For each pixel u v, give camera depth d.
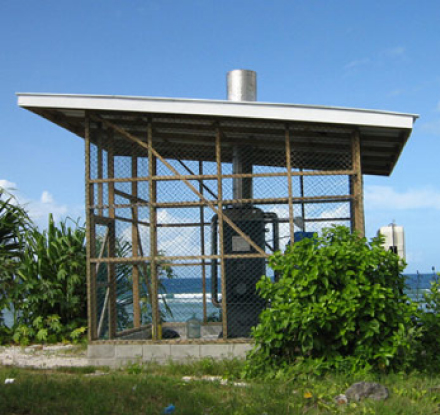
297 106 7.76
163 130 8.94
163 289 9.96
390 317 6.84
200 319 9.99
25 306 10.91
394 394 5.90
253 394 5.80
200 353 7.80
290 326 6.84
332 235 7.30
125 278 9.95
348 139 8.90
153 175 8.91
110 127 8.68
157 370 7.41
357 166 8.10
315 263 6.85
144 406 5.35
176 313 10.16
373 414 5.21
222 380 6.77
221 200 8.05
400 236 9.59
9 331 10.87
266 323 6.88
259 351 7.07
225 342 7.79
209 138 9.34
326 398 5.75
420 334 7.02
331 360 6.72
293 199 8.01
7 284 11.05
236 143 9.23
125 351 7.92
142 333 9.40
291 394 5.82
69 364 8.30
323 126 8.17
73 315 11.21
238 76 9.48
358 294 6.64
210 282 9.27
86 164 8.16
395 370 6.74
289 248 7.39
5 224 11.19
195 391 5.96
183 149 9.84
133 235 9.48
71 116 8.71
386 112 7.74
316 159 9.78
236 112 7.78
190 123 8.52
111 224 8.88
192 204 8.12
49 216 11.63
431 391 6.03
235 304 8.66
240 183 9.19
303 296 6.85
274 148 9.45
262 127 8.34
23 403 5.16
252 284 8.67
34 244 11.32
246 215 8.84
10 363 8.20
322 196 8.02
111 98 7.91
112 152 8.72
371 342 6.72
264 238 8.81
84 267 11.35
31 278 10.95
